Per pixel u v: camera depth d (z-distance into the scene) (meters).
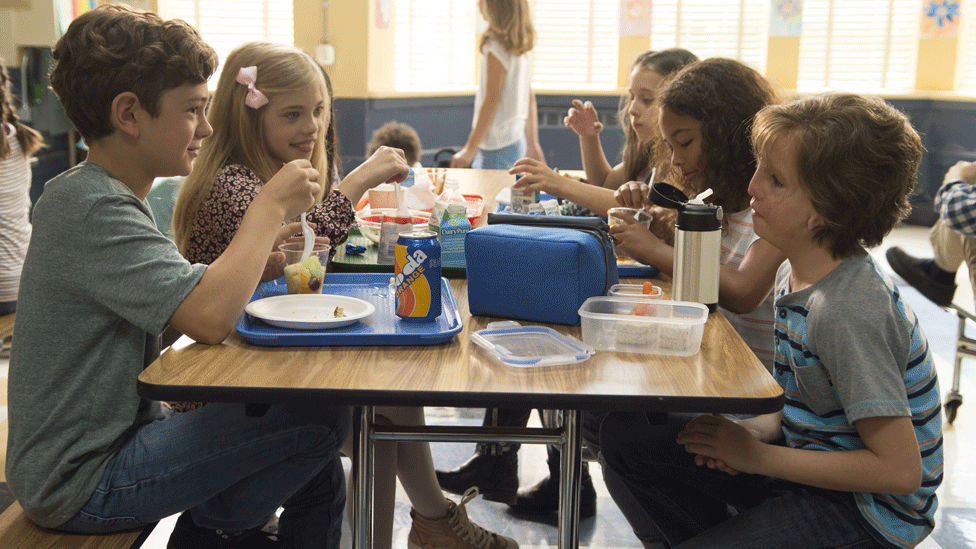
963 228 2.62
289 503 1.60
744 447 1.29
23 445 1.28
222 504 1.41
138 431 1.34
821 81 6.97
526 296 1.45
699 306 1.34
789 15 6.75
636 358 1.29
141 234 1.27
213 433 1.29
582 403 1.12
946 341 3.87
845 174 1.26
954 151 6.68
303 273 1.53
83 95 1.27
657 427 1.59
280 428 1.31
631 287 1.54
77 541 1.29
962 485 2.49
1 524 1.33
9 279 2.78
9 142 2.87
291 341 1.29
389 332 1.34
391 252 1.88
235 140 1.87
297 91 1.87
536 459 2.64
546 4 6.88
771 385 1.17
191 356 1.24
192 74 1.30
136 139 1.30
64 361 1.28
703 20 6.85
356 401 1.12
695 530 1.58
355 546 1.42
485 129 4.66
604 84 6.97
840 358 1.24
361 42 6.08
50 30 4.64
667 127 1.82
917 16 6.79
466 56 6.89
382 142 3.98
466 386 1.15
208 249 1.78
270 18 6.25
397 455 1.79
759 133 1.37
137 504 1.28
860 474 1.22
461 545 1.89
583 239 1.42
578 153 7.03
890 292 1.29
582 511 2.28
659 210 1.88
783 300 1.36
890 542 1.27
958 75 6.83
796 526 1.30
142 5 5.75
